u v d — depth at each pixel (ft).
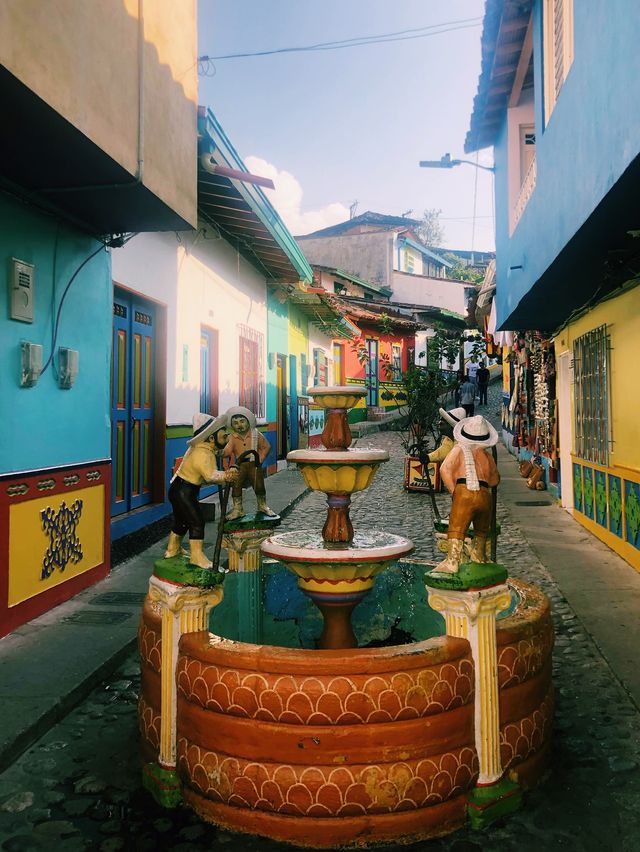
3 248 15.90
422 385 40.86
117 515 23.68
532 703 10.14
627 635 16.31
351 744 8.76
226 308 35.47
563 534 28.35
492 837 9.03
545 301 28.73
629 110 13.33
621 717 12.46
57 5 12.64
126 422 24.52
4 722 11.59
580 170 17.65
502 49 29.01
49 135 13.67
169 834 9.14
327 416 12.20
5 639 15.53
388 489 42.83
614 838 8.98
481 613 9.42
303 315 57.21
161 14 17.46
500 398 93.66
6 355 15.98
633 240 19.10
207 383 33.42
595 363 27.40
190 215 19.60
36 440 17.20
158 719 10.24
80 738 11.78
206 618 10.19
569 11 20.38
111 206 17.85
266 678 8.93
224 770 9.16
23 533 16.51
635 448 22.49
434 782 8.96
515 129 34.01
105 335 21.03
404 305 89.76
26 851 8.77
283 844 8.89
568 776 10.52
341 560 10.93
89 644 15.20
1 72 11.25
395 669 8.84
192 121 19.79
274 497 36.96
